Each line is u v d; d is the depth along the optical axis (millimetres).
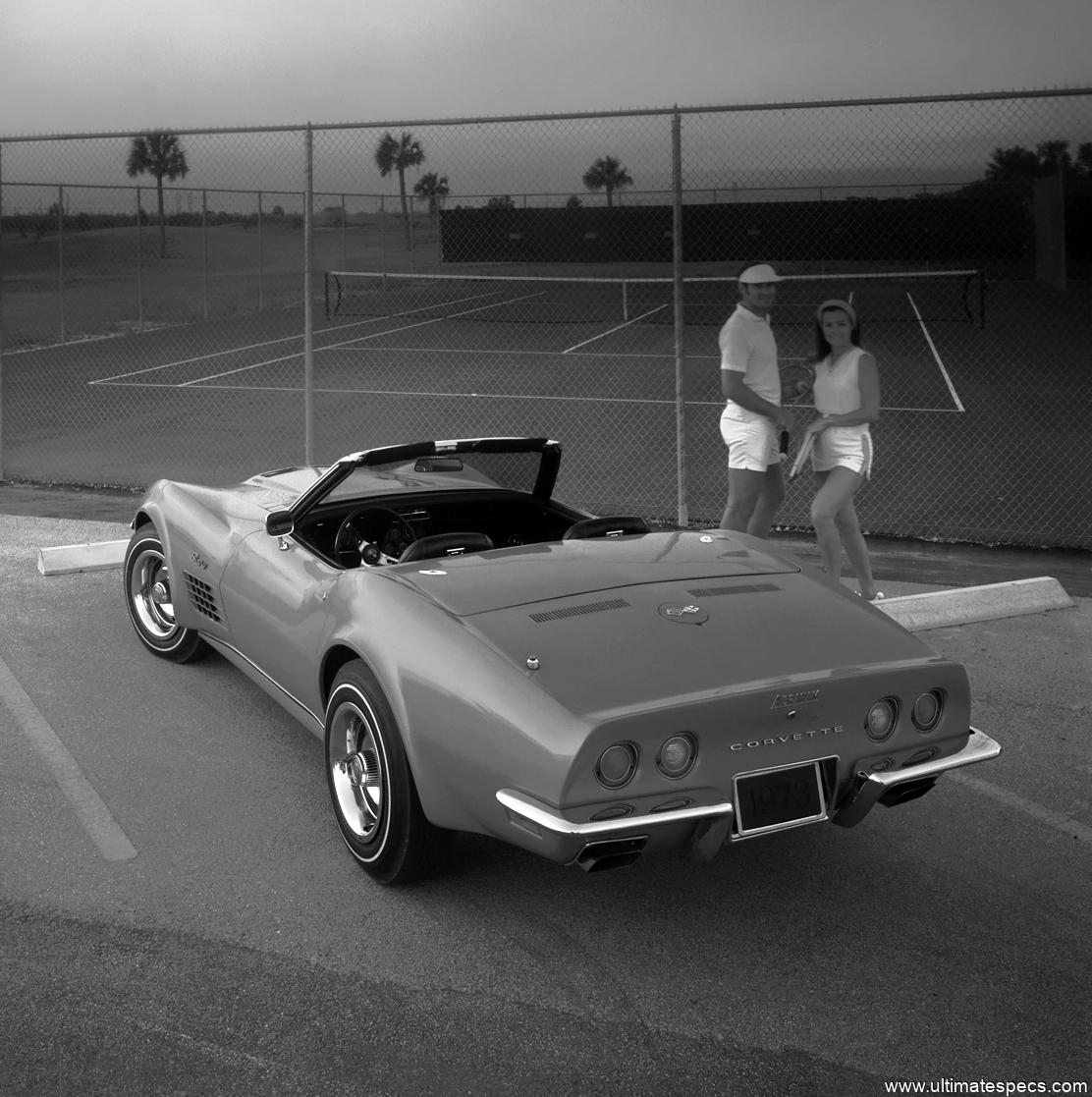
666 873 3773
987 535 8477
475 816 3213
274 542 4484
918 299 35312
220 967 3172
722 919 3498
